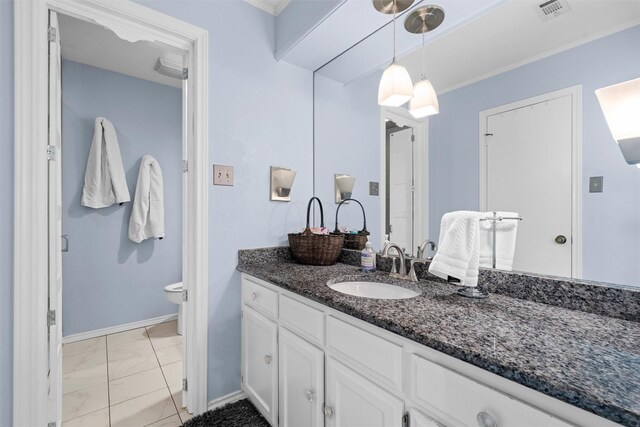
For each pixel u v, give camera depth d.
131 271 2.74
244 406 1.64
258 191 1.79
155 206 2.78
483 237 1.17
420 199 1.42
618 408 0.46
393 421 0.83
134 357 2.23
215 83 1.63
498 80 1.13
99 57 2.43
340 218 1.90
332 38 1.65
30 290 1.17
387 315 0.88
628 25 0.83
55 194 1.28
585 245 0.92
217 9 1.65
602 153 0.87
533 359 0.62
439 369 0.73
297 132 1.98
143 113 2.81
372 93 1.71
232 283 1.69
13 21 1.16
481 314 0.90
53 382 1.29
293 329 1.27
